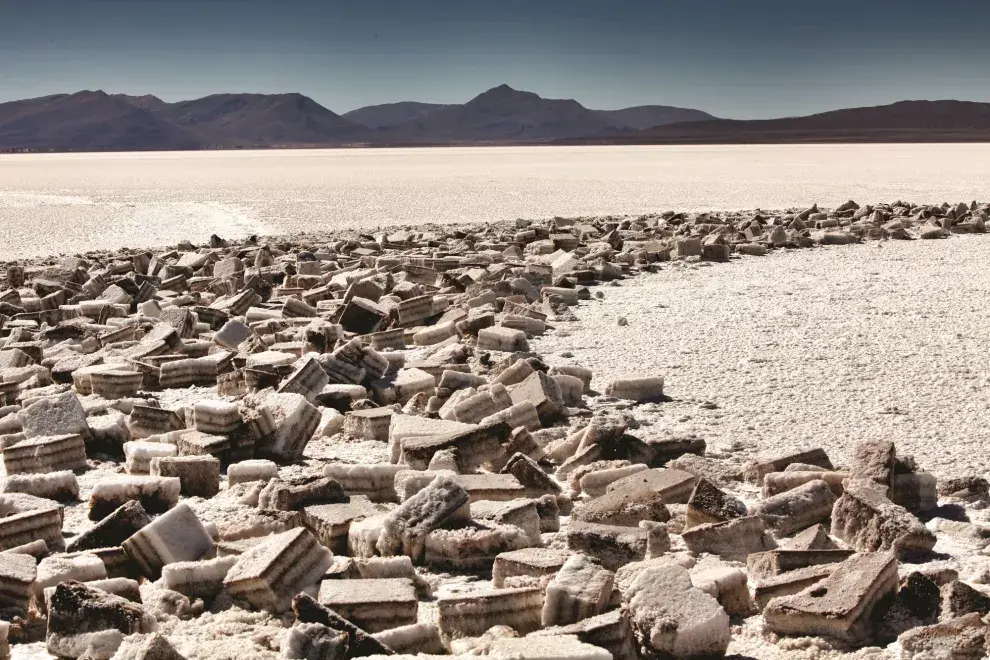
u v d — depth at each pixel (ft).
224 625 17.46
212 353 43.32
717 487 22.63
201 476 25.63
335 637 15.64
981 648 15.34
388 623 17.31
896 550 20.39
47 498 24.94
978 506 23.52
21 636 17.76
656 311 51.93
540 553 19.54
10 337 46.78
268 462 26.61
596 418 28.14
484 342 42.14
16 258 90.94
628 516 22.39
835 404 32.73
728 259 73.87
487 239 85.56
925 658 15.52
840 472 24.29
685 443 27.71
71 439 28.25
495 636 16.60
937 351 40.29
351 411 32.37
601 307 53.78
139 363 38.58
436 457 25.50
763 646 16.93
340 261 72.74
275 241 93.76
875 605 17.53
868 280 61.41
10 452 27.48
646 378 34.58
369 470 24.58
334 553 21.59
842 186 168.45
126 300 57.67
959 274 63.41
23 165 342.64
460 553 20.35
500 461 26.71
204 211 138.41
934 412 31.45
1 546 21.61
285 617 18.10
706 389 35.32
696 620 16.28
